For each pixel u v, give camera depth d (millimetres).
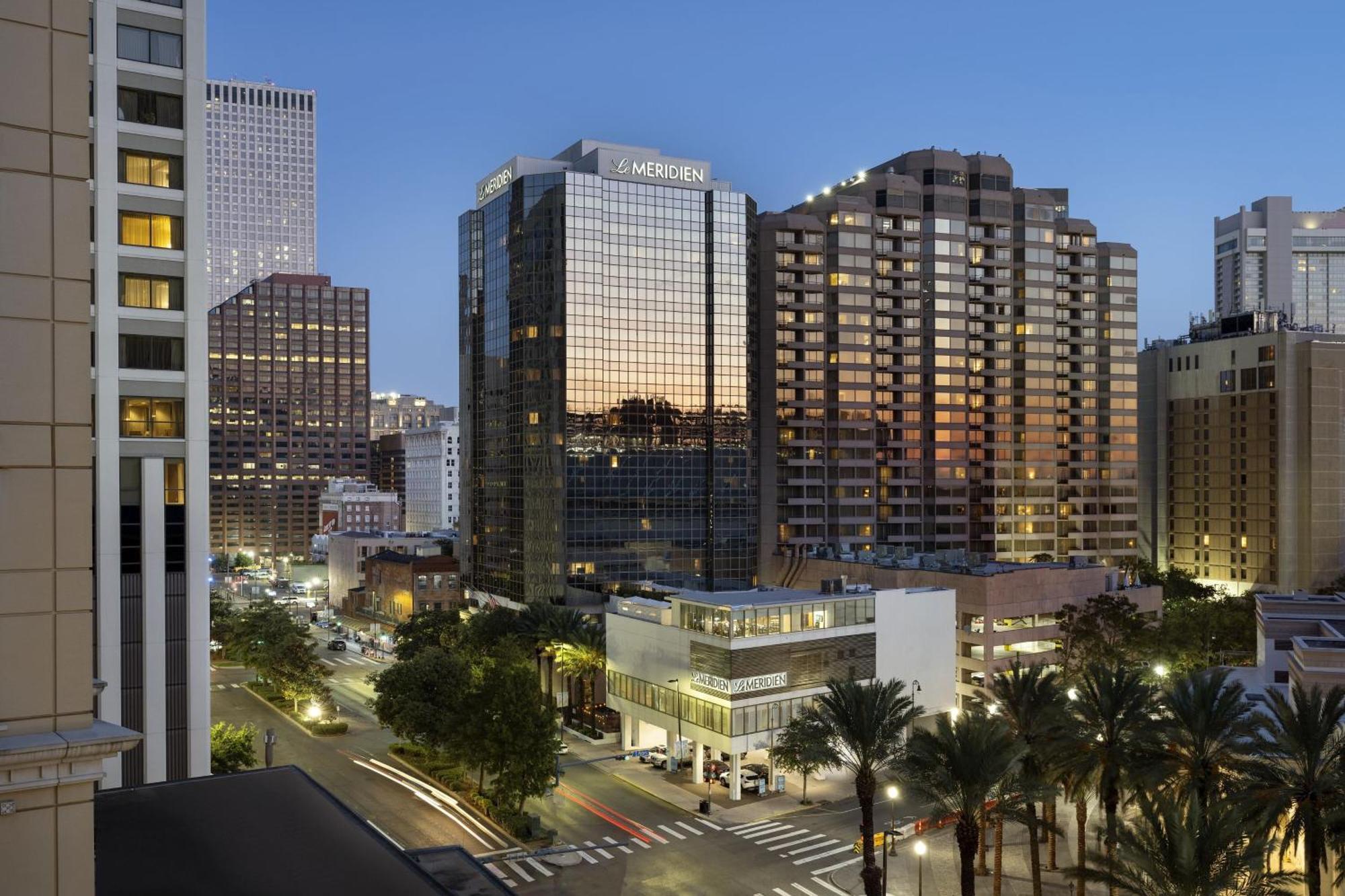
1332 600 107312
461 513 178125
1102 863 43344
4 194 16156
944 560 125250
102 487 63844
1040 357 197500
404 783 86125
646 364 154000
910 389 186250
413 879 24906
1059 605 117812
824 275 178750
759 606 85938
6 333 16125
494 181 165500
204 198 68312
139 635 64562
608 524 150375
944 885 64000
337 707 116500
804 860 68750
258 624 120812
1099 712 56500
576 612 112688
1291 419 199125
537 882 64438
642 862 68375
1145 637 105750
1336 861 49688
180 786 32031
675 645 90938
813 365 176375
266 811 29500
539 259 151625
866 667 93625
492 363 165250
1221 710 50844
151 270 66500
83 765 16016
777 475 174000
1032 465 196375
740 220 160625
